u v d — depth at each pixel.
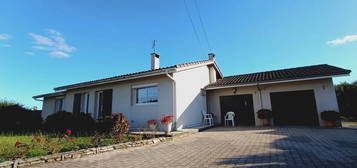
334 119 9.52
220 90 13.34
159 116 9.38
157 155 4.84
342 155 4.07
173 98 9.13
